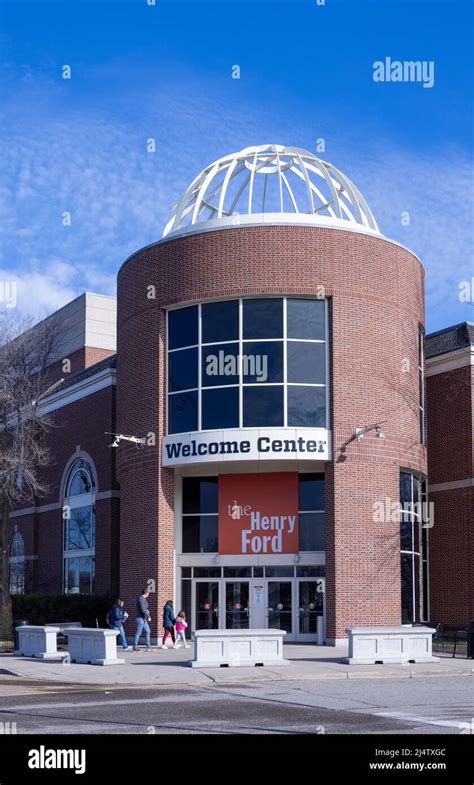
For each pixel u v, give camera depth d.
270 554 35.06
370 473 33.88
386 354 35.12
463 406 39.00
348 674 23.77
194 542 36.12
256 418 33.62
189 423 34.75
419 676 24.11
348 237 34.72
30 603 43.03
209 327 34.72
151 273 36.28
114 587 42.31
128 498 36.81
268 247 34.22
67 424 48.38
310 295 34.16
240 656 25.58
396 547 34.12
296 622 34.88
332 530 33.16
